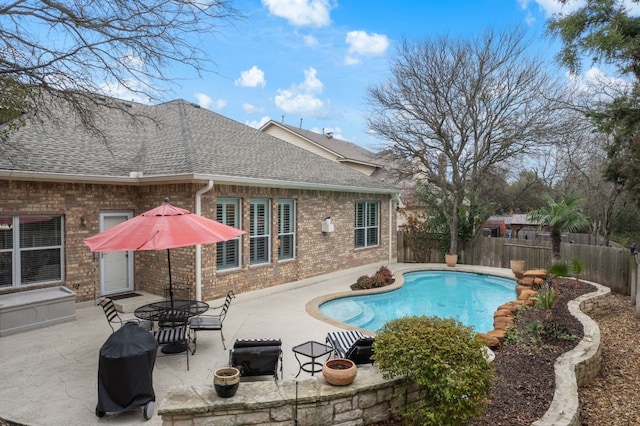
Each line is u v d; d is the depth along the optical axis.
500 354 6.67
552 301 8.48
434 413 4.15
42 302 8.52
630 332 9.09
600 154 23.06
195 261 10.02
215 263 10.53
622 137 10.23
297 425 4.32
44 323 8.55
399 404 4.76
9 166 8.66
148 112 15.19
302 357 7.05
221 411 4.14
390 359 4.47
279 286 12.61
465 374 4.19
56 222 9.84
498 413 4.75
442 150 19.58
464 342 4.46
